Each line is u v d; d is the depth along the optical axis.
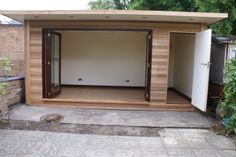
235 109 4.38
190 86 7.25
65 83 9.90
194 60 6.29
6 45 9.62
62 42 9.77
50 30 6.47
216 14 5.37
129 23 6.18
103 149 3.79
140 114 5.80
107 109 6.25
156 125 4.98
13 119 5.14
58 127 4.77
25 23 6.33
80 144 3.96
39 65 6.43
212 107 6.20
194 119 5.47
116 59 9.77
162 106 6.30
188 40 7.58
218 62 6.67
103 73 9.83
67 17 5.98
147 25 6.14
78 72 9.86
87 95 7.62
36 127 4.72
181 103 6.49
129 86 9.82
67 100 6.43
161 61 6.19
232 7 8.85
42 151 3.65
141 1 11.27
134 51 9.72
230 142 4.17
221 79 6.41
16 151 3.62
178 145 4.01
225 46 6.31
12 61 9.61
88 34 9.71
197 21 6.01
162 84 6.25
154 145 3.99
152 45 6.16
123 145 3.96
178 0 10.86
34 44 6.39
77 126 4.86
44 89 6.55
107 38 9.70
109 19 6.12
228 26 8.95
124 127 4.87
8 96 5.88
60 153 3.60
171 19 5.87
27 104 6.45
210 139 4.30
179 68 8.63
